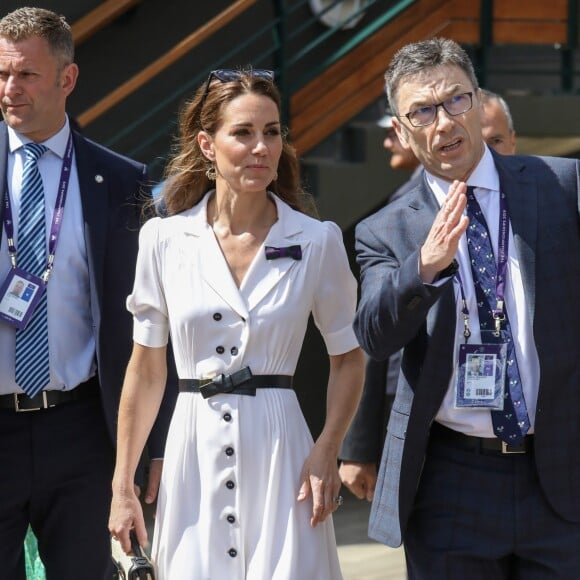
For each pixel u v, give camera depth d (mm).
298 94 22094
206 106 10008
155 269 10312
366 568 18359
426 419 10117
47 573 12148
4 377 11680
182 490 9984
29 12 11844
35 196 11891
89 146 12281
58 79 11836
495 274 10117
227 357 9914
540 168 10453
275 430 9875
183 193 10500
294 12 23609
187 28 22703
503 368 10000
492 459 10172
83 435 11891
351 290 10406
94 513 11945
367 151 21766
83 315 11922
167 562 9914
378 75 22844
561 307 10016
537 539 10195
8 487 11758
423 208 10516
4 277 11789
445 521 10281
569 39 23328
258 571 9672
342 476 12609
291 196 10672
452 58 10195
